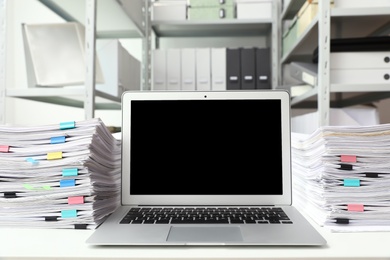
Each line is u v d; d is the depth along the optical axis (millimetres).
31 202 594
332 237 540
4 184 601
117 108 2318
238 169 704
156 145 710
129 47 2635
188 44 2598
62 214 590
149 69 2209
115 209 693
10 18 2602
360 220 597
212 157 707
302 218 611
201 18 2193
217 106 717
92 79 1299
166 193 699
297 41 1756
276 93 717
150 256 454
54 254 459
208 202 695
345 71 1293
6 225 598
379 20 1467
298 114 2404
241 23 2193
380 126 610
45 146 618
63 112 2615
